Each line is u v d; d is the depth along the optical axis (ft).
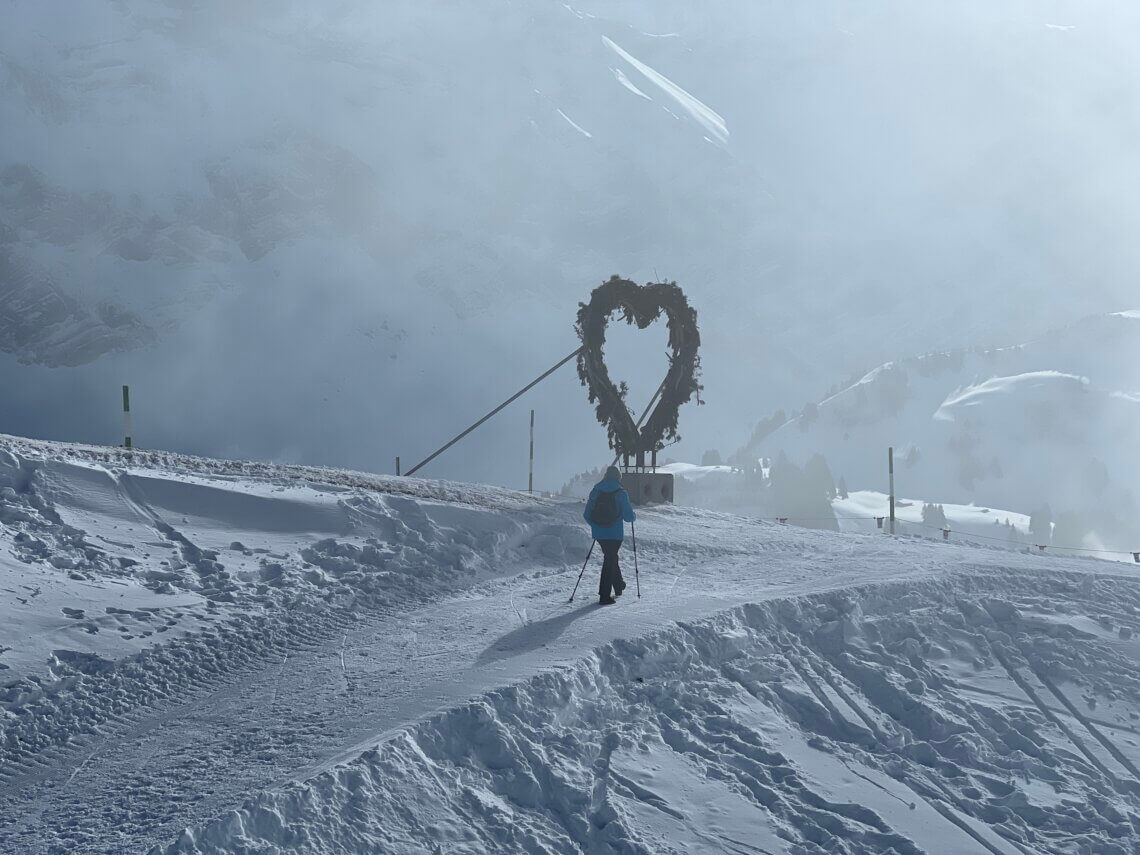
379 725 25.26
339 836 20.39
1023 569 51.19
